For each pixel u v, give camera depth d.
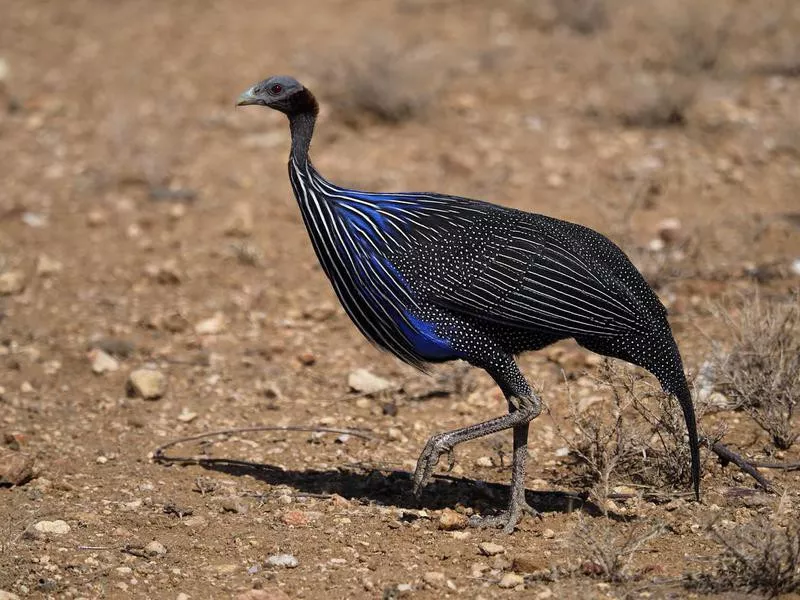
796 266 19.17
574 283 11.73
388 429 15.07
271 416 15.50
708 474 13.23
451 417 15.40
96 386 16.34
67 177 24.69
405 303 11.90
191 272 20.36
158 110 28.06
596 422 13.30
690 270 19.25
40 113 28.19
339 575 11.18
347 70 27.56
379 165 24.23
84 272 20.41
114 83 30.08
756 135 24.91
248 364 17.00
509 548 11.75
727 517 12.20
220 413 15.56
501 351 12.08
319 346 17.72
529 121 26.38
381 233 11.90
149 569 11.32
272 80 12.45
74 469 13.84
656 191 22.33
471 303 11.75
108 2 37.91
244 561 11.55
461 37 32.75
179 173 24.64
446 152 24.50
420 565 11.40
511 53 30.84
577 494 13.06
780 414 13.91
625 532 11.97
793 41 29.97
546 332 11.94
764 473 13.26
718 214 21.44
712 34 29.69
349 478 13.72
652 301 12.17
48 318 18.66
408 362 12.55
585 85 28.58
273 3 37.09
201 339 17.81
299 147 12.45
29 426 15.05
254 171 24.56
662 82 26.22
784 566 10.99
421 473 12.02
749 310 15.34
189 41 33.41
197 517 12.49
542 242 11.87
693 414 12.02
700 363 15.76
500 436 14.64
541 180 23.08
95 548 11.71
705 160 23.81
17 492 13.12
